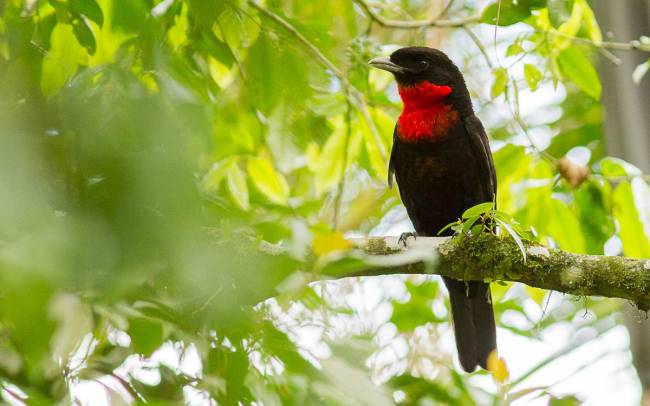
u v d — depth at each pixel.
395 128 11.70
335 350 5.87
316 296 6.07
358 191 14.77
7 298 3.95
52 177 4.25
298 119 8.66
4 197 3.91
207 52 7.99
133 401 5.97
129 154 4.36
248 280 4.69
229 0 7.49
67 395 5.78
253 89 8.41
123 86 4.63
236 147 9.67
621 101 12.02
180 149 4.53
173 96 5.08
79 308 4.61
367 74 11.84
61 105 4.58
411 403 7.27
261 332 5.69
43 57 5.59
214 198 6.37
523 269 8.63
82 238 4.13
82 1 7.16
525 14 10.27
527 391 7.61
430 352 12.39
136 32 6.36
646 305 8.45
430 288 13.28
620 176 10.51
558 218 10.91
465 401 7.50
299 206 11.55
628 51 12.05
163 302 5.52
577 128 16.09
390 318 12.50
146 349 5.71
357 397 5.67
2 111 4.64
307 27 8.79
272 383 5.88
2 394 5.55
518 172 11.04
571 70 10.83
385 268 8.60
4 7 5.75
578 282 8.52
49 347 4.51
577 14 10.58
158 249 4.41
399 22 11.51
